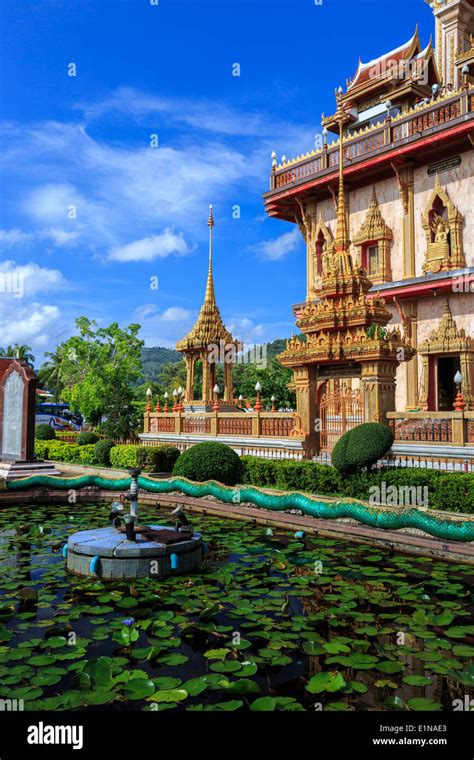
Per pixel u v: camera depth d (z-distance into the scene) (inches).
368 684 174.9
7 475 634.2
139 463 687.7
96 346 1424.7
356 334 521.3
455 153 808.3
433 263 821.2
